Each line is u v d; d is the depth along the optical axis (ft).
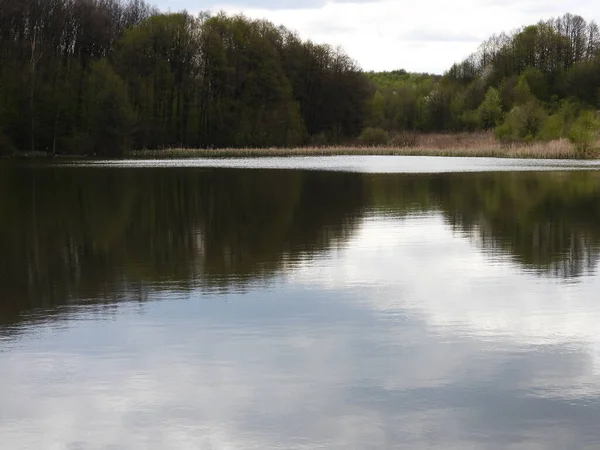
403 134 300.81
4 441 20.16
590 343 27.86
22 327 30.78
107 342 28.50
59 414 21.80
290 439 20.06
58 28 264.72
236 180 116.47
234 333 29.55
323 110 323.37
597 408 21.83
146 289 37.81
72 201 83.61
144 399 22.79
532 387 23.45
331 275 40.83
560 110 253.85
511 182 105.81
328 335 29.17
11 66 244.42
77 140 236.43
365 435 20.25
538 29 391.65
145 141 264.93
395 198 84.07
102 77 235.81
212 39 277.64
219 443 19.88
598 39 395.34
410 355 26.61
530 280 38.99
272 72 289.74
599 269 41.70
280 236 55.57
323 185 104.73
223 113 284.00
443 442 19.81
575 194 85.46
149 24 277.23
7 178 124.88
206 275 41.19
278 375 24.70
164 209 74.79
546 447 19.51
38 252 49.57
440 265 43.37
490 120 315.17
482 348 27.37
